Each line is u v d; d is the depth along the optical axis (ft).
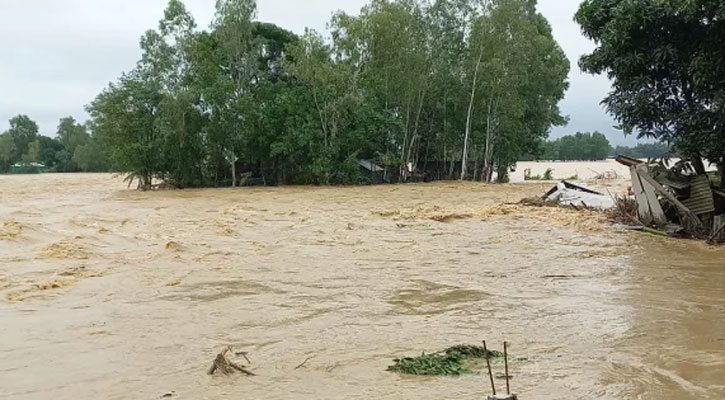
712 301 33.68
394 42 152.66
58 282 38.58
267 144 151.74
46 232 59.26
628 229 61.82
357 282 39.52
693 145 54.08
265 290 37.09
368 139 152.46
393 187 142.00
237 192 131.23
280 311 31.89
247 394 20.03
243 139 147.13
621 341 25.96
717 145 53.01
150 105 143.64
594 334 27.14
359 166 155.53
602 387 20.22
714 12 50.96
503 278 41.04
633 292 36.40
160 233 61.82
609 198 81.25
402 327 28.71
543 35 184.44
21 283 38.65
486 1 156.66
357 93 147.02
